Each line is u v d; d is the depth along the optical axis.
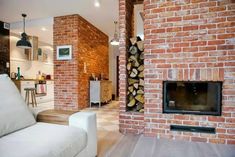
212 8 2.35
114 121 3.56
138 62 2.90
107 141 2.45
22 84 5.50
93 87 5.34
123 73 2.83
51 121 1.79
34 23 5.10
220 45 2.33
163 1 2.53
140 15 4.21
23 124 1.57
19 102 1.65
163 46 2.53
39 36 6.62
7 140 1.29
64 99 4.79
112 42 5.35
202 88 2.50
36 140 1.30
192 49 2.42
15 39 6.05
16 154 1.07
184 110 2.51
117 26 5.73
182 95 2.57
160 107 2.56
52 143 1.28
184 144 2.33
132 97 2.96
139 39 2.99
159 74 2.55
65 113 1.83
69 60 4.73
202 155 2.01
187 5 2.44
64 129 1.56
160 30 2.54
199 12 2.40
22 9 4.34
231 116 2.31
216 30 2.34
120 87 2.85
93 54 5.71
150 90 2.60
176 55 2.48
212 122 2.38
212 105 2.44
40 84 6.30
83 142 1.61
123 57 2.82
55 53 4.87
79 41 4.75
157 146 2.27
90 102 5.37
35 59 6.72
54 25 4.87
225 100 2.33
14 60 6.03
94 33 5.77
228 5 2.31
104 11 4.48
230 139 2.32
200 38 2.39
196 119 2.44
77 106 4.68
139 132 2.75
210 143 2.36
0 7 4.21
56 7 4.23
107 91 6.08
